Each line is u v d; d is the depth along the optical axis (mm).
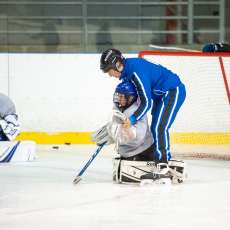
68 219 10320
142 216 10578
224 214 10758
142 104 13766
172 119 14516
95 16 31266
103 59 13906
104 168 17641
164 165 14383
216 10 31172
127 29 31297
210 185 14352
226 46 23906
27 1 30766
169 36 31250
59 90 24672
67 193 13141
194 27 31312
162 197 12586
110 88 24656
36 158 20312
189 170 17391
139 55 23594
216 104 23797
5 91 24703
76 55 24625
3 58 24625
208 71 23703
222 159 20312
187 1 31172
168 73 14523
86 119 24703
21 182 14938
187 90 23734
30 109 24672
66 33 30703
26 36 30438
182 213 10852
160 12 31406
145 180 14266
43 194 13023
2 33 29344
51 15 30891
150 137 14656
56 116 24703
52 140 24719
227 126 23859
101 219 10312
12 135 19734
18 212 10969
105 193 13102
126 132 14141
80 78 24656
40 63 24609
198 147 23438
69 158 20406
